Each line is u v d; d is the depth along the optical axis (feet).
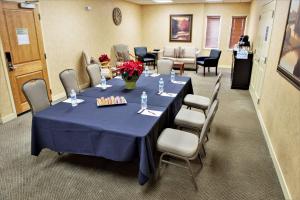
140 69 9.98
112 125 6.47
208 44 28.71
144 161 5.98
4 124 11.40
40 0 13.43
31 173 7.64
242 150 9.10
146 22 29.50
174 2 26.25
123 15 24.76
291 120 6.98
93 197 6.57
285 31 8.73
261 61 13.64
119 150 6.28
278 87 9.05
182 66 23.12
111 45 22.93
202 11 26.76
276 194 6.77
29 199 6.51
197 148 6.57
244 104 14.51
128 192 6.77
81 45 17.90
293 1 7.95
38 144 7.47
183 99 10.92
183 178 7.39
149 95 9.25
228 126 11.27
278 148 7.95
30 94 7.98
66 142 7.02
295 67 6.95
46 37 14.20
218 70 26.25
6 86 11.60
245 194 6.74
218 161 8.33
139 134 5.97
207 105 10.36
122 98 8.54
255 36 18.53
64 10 15.60
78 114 7.27
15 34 11.94
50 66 14.79
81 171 7.72
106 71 17.88
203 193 6.76
